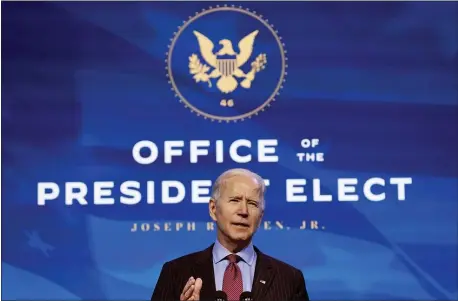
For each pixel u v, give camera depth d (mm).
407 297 5340
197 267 4504
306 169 5398
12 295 5312
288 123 5426
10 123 5395
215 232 5379
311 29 5477
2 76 5406
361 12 5465
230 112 5438
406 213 5379
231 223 4418
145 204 5383
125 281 5340
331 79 5445
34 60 5426
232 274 4418
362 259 5352
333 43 5461
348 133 5418
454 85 5426
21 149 5383
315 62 5457
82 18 5457
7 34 5434
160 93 5445
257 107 5441
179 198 5391
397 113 5422
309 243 5352
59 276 5332
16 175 5371
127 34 5465
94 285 5336
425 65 5441
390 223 5375
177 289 4492
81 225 5363
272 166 5402
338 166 5398
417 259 5355
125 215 5379
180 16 5492
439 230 5371
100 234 5363
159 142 5426
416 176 5398
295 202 5375
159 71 5461
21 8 5445
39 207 5363
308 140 5418
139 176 5402
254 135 5426
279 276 4434
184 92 5449
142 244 5363
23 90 5414
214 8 5504
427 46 5445
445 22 5449
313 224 5363
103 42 5457
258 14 5500
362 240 5359
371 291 5336
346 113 5426
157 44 5469
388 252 5355
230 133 5426
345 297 5328
